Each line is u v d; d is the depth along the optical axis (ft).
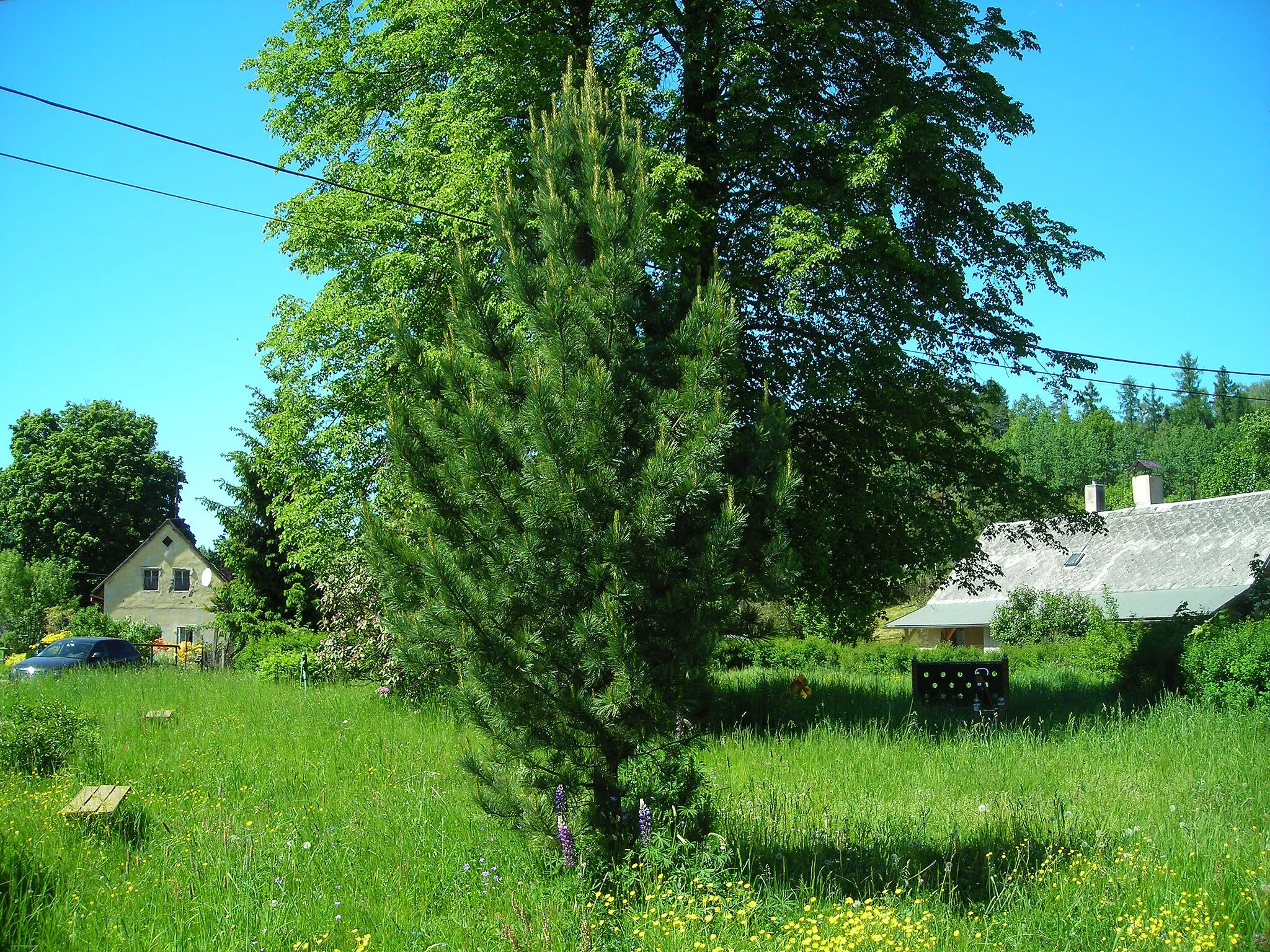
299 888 20.81
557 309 21.77
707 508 21.50
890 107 53.42
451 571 20.66
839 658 108.99
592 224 22.48
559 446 20.45
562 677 20.95
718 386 21.84
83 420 199.72
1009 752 40.06
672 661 21.06
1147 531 136.26
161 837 24.90
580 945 17.25
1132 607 121.49
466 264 24.02
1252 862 21.97
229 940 18.04
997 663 55.36
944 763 37.70
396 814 26.94
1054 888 21.15
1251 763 35.58
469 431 21.07
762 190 57.47
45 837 23.31
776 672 81.05
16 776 31.01
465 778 26.00
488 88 52.01
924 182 57.36
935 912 19.57
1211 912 19.40
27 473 191.83
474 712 20.90
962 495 62.08
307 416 61.05
